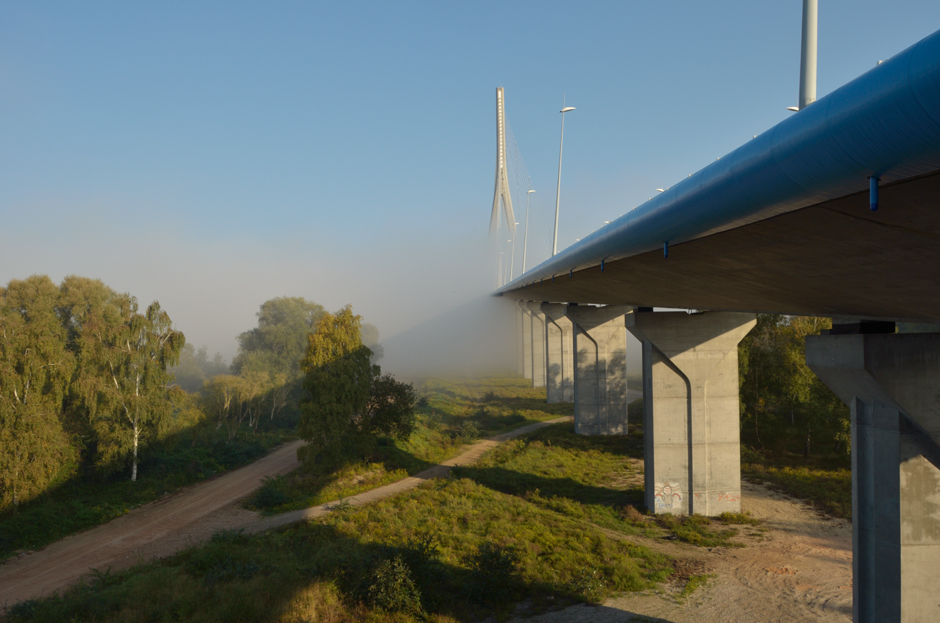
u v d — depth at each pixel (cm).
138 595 2256
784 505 3544
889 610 1742
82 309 5053
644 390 3622
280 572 2438
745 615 2105
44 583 2830
